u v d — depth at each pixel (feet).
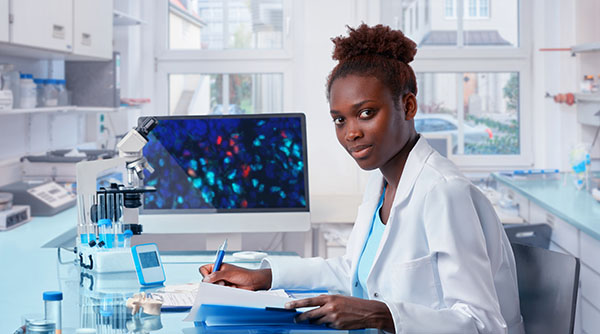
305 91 11.69
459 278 4.14
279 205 7.74
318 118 11.69
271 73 13.20
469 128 13.35
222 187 7.73
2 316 4.61
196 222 7.65
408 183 4.52
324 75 11.67
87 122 13.37
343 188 11.71
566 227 8.96
